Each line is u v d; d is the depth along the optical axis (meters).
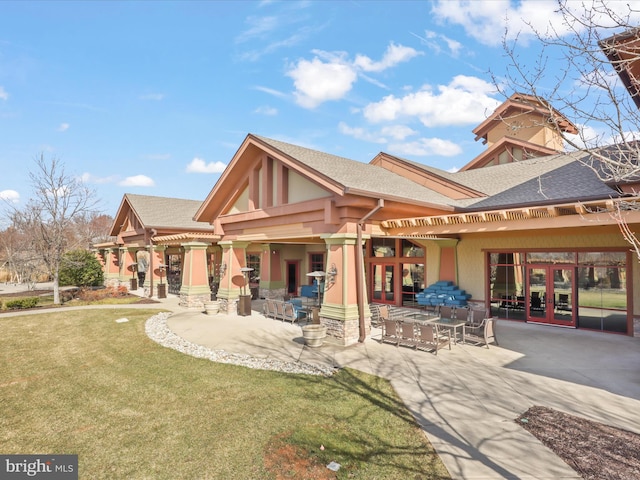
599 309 12.83
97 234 48.34
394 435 5.77
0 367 9.53
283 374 8.66
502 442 5.52
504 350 10.55
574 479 4.59
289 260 24.78
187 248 19.59
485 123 24.44
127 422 6.34
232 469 4.93
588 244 13.01
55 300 20.75
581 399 7.09
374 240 20.09
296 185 13.48
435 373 8.63
